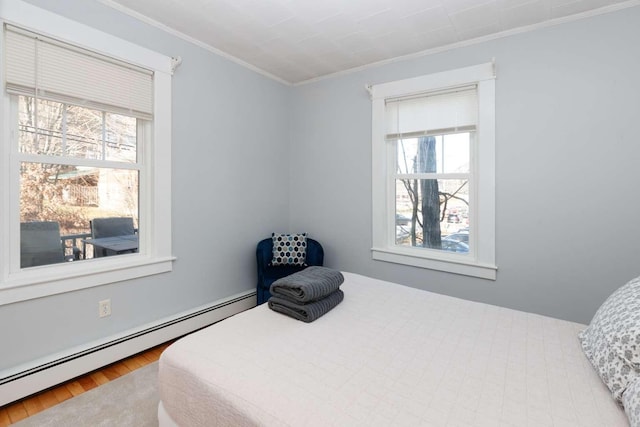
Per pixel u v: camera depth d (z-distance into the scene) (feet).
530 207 7.64
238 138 9.70
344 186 10.58
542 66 7.38
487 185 8.09
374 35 8.02
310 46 8.68
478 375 3.55
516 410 2.98
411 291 6.37
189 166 8.34
